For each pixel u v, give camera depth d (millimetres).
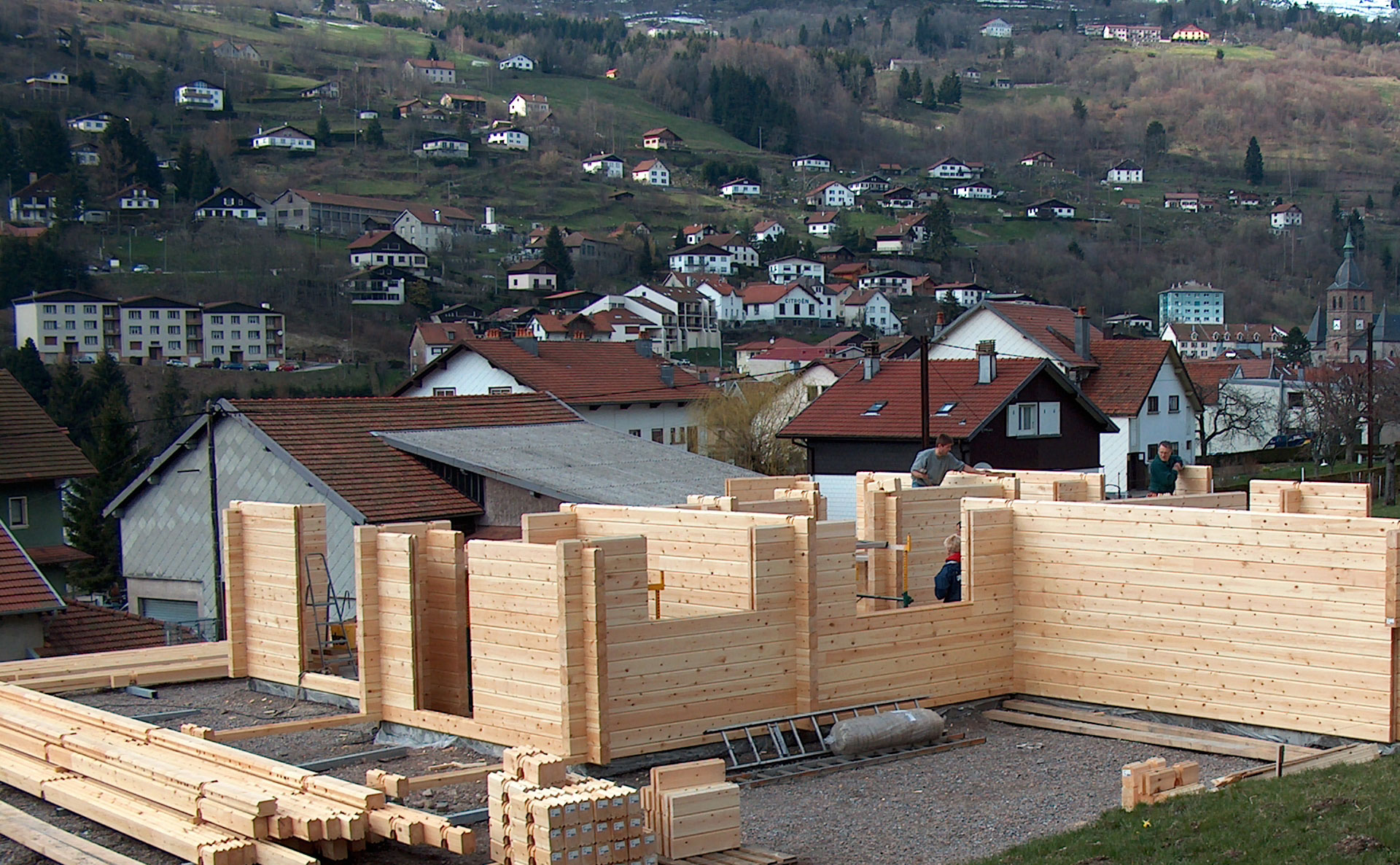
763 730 15812
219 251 140625
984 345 50469
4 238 121125
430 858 12016
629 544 14953
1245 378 101312
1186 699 16703
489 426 39094
